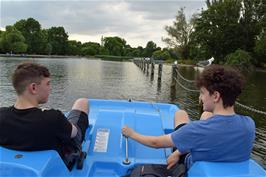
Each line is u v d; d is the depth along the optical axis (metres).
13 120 2.38
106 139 3.62
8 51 67.06
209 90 2.29
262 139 7.68
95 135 3.72
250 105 12.66
